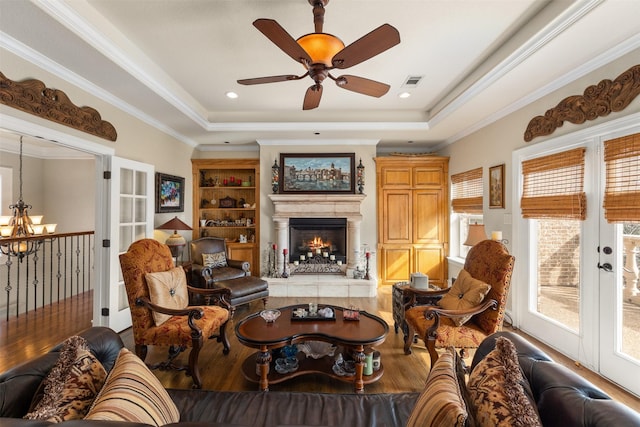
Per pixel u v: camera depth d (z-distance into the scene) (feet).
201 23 7.84
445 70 10.44
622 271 7.80
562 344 9.41
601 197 8.23
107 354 4.98
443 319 8.28
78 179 18.71
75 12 6.75
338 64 6.41
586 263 8.65
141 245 8.52
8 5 6.02
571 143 9.00
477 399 3.43
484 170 13.62
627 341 7.67
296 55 6.29
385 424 4.55
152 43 8.75
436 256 17.44
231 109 14.44
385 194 17.49
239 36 8.41
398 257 17.49
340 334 7.49
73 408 3.49
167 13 7.45
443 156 17.30
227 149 18.84
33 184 18.08
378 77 10.95
